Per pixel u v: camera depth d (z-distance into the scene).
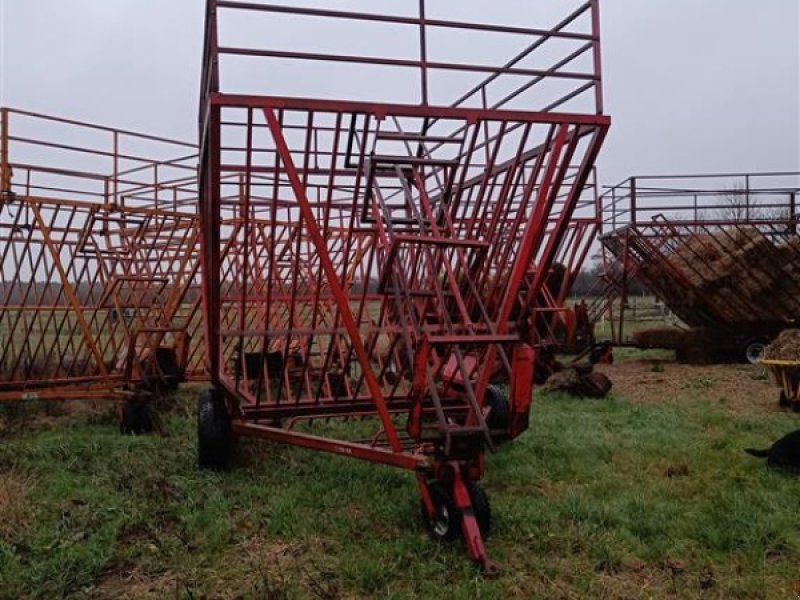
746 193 18.55
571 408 9.55
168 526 5.04
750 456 6.68
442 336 4.61
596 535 4.72
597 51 5.21
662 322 25.08
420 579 4.12
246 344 9.20
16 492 5.45
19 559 4.38
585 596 3.94
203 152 5.39
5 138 8.53
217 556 4.51
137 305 9.52
